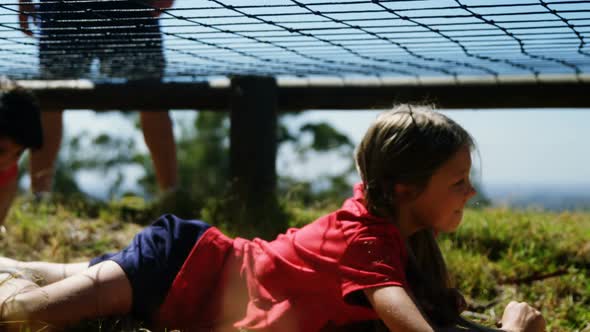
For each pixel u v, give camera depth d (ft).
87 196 14.37
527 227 11.78
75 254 10.63
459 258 9.93
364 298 5.94
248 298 6.73
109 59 10.52
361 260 5.90
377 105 13.04
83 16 7.82
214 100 13.57
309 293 6.23
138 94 13.66
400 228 6.24
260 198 12.98
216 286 6.86
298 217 12.22
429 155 5.88
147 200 14.34
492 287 9.36
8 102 7.21
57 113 14.87
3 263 7.44
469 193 6.07
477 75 12.62
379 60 10.06
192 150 47.34
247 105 13.10
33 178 14.83
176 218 7.20
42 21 7.54
